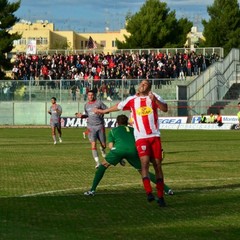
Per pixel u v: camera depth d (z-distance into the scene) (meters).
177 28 97.06
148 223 11.23
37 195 14.59
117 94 58.34
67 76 66.00
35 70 67.38
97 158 21.25
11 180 17.53
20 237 10.02
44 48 133.62
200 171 19.97
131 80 58.44
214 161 23.62
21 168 20.86
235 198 14.05
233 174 19.08
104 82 58.91
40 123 60.91
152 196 12.94
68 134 45.41
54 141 34.00
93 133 21.41
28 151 28.64
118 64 67.00
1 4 82.94
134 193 14.91
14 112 61.16
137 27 94.38
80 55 70.00
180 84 59.75
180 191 15.23
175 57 66.56
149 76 63.59
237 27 95.62
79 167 21.23
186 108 57.16
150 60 67.06
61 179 17.78
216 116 53.72
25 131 50.56
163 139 38.97
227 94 61.38
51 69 67.00
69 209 12.65
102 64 66.94
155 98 12.97
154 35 93.44
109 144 14.34
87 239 9.91
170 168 20.94
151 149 12.95
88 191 14.65
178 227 10.88
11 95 61.22
